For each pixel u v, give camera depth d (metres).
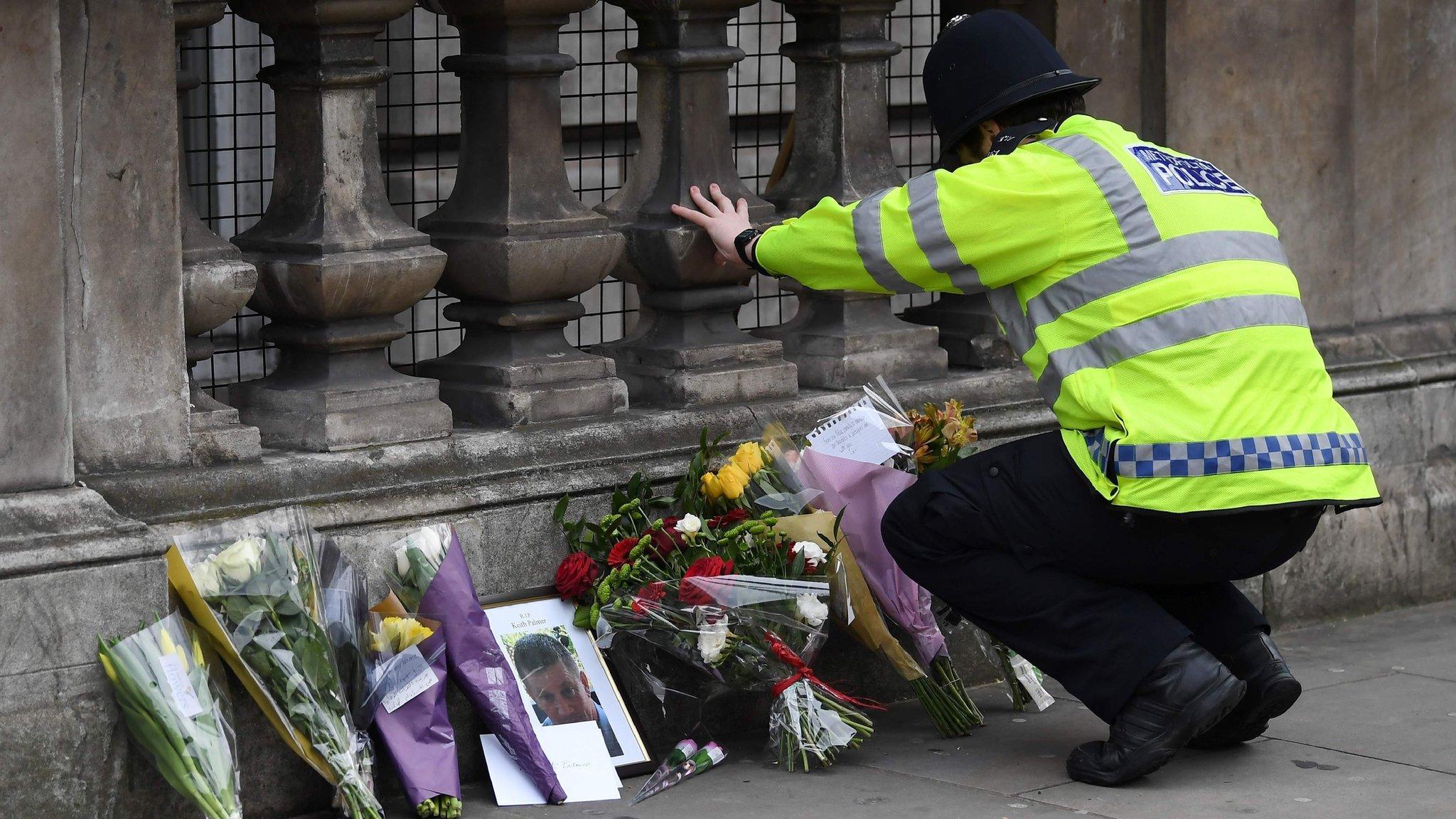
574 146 8.23
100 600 4.61
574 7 5.46
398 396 5.26
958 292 5.14
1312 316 7.37
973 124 5.10
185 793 4.50
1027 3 6.73
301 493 5.00
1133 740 5.04
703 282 5.85
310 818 4.94
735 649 5.19
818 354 6.23
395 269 5.13
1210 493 4.75
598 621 5.23
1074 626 5.05
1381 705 6.02
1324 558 7.30
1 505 4.51
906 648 5.89
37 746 4.52
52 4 4.47
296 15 5.03
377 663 4.85
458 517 5.21
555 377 5.59
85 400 4.70
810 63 6.23
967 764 5.37
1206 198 4.91
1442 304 7.75
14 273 4.49
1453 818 4.84
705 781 5.22
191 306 4.92
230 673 4.79
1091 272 4.86
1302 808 4.93
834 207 5.14
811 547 5.26
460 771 5.22
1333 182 7.34
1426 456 7.61
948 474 5.20
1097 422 4.88
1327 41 7.24
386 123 7.44
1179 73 6.89
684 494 5.47
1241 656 5.33
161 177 4.76
